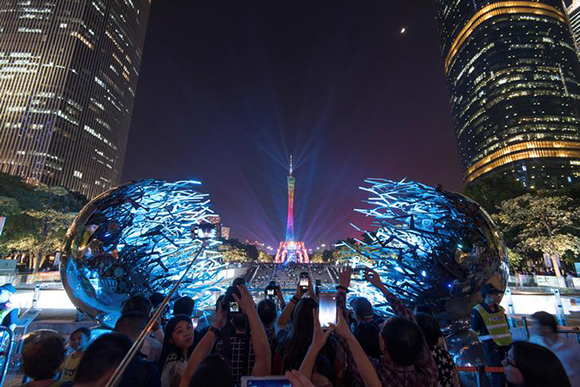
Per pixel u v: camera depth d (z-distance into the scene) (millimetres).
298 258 155625
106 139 117875
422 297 6012
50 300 13305
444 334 6367
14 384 6043
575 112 112812
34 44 102125
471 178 128500
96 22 114125
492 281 5867
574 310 14773
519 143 108312
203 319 7129
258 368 2609
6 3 104562
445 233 6098
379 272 6547
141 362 2695
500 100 117062
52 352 2715
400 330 2496
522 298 14875
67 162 99188
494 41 125000
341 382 3123
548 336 4094
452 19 151875
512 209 29422
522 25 125688
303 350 2799
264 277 63938
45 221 35719
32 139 93438
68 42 104562
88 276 5797
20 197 34000
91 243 5836
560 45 125062
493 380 4465
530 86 114625
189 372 2518
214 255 7574
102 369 2180
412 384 2432
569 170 102750
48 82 99312
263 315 3975
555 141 106000
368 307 4199
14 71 98812
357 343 2535
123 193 6422
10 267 27797
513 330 9133
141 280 6004
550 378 2207
